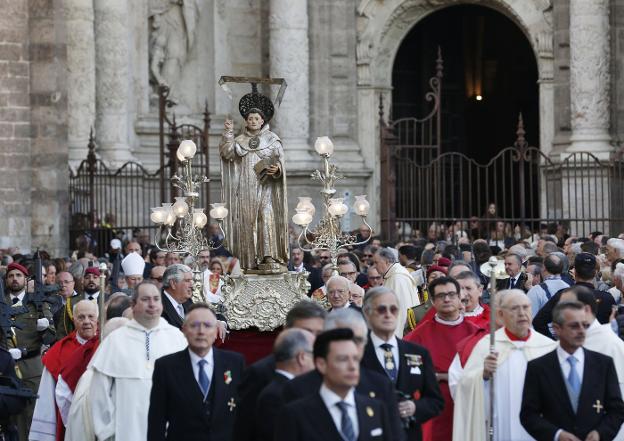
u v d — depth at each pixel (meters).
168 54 47.09
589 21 45.34
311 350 13.05
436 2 48.66
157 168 45.66
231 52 47.97
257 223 23.00
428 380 14.93
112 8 43.88
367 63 48.44
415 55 51.91
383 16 48.59
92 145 39.94
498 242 39.53
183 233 23.47
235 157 23.03
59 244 37.84
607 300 19.61
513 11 47.84
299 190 46.34
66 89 38.16
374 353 14.83
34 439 18.19
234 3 47.97
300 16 46.78
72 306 21.86
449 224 48.25
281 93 23.48
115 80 43.97
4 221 37.31
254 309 22.67
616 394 15.22
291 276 23.00
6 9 37.31
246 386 13.66
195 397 14.87
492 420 15.57
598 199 45.03
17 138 37.47
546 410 15.20
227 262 31.58
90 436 16.67
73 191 40.84
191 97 47.53
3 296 21.17
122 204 43.53
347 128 48.44
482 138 56.34
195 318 14.90
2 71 37.31
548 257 21.77
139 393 16.42
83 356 17.86
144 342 16.58
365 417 11.73
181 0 47.03
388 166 41.59
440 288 17.20
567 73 47.09
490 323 15.64
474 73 55.22
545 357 15.31
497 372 15.93
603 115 45.59
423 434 16.75
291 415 11.63
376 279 23.09
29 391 17.12
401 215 50.16
